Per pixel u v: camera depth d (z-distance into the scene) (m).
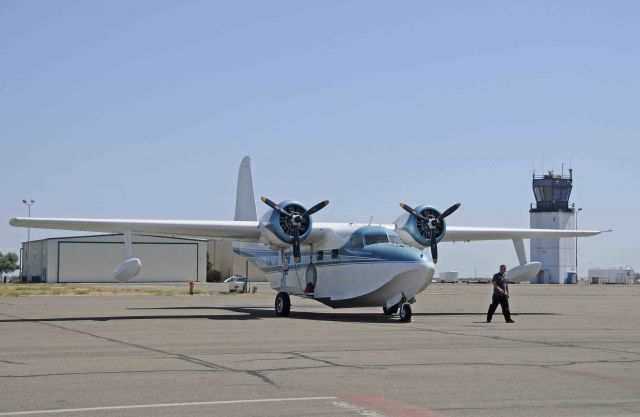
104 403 9.07
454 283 115.31
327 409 8.77
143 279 89.56
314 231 26.16
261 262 31.02
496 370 11.89
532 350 14.75
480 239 31.03
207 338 17.06
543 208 101.94
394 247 24.58
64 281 86.81
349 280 25.58
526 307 33.97
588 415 8.57
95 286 72.00
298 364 12.51
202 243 92.12
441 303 38.19
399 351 14.46
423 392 9.88
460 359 13.23
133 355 13.72
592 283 122.50
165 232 26.16
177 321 22.91
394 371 11.73
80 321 22.77
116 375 11.23
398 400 9.34
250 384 10.45
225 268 98.62
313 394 9.70
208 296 47.56
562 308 33.00
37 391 9.85
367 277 24.86
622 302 40.00
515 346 15.48
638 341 16.72
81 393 9.72
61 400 9.25
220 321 22.95
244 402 9.15
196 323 22.00
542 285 95.25
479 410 8.80
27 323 21.89
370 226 25.88
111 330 19.33
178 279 90.88
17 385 10.33
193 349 14.73
